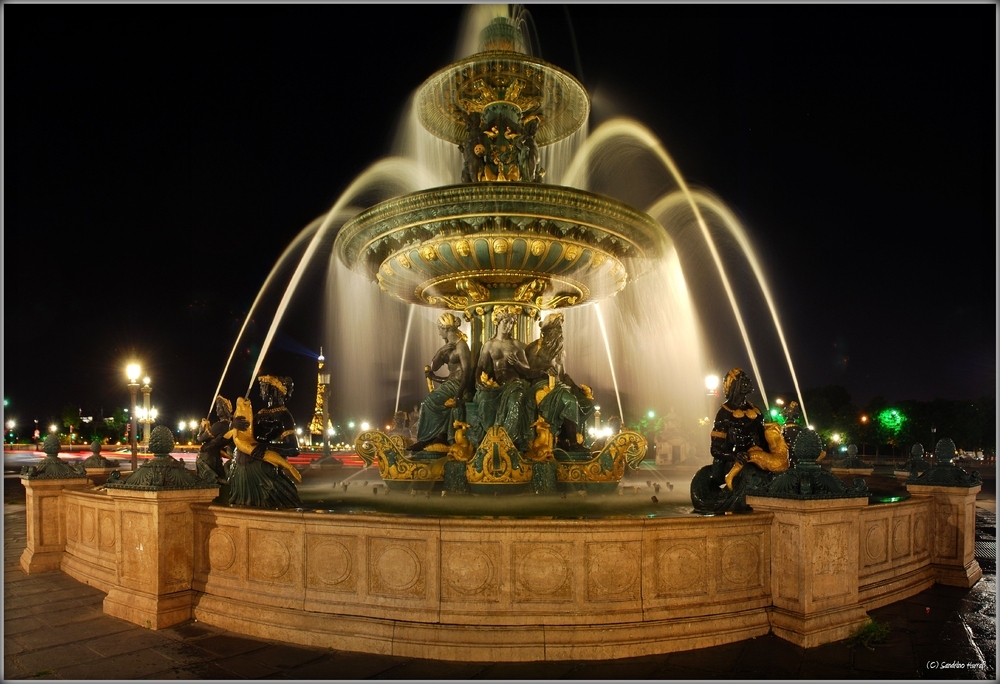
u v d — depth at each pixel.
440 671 5.39
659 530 6.02
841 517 6.48
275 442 8.00
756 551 6.42
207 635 6.41
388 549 6.05
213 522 6.98
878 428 75.81
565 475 9.93
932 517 8.73
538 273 11.00
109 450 64.12
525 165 12.11
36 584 8.73
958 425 71.69
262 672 5.43
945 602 7.52
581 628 5.73
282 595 6.40
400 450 9.96
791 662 5.59
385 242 10.81
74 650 6.03
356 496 9.72
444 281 11.46
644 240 11.31
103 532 8.56
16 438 82.19
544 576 5.84
